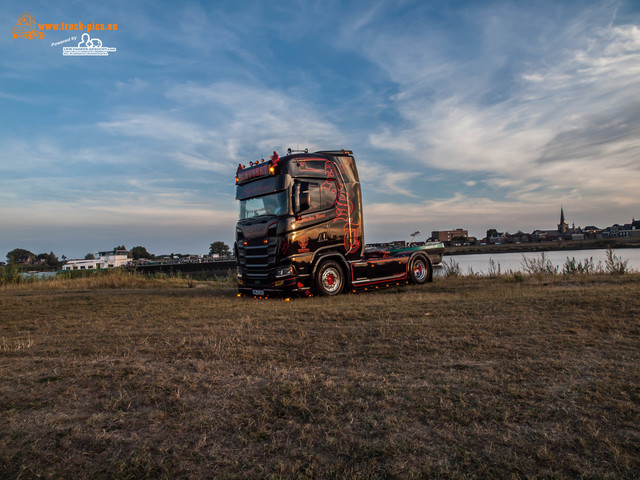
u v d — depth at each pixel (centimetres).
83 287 1670
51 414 311
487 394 326
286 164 1041
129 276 1930
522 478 215
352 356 446
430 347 470
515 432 264
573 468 223
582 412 289
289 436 268
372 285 1166
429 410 299
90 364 441
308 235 1048
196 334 583
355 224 1148
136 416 304
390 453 243
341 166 1141
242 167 1180
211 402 326
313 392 340
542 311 653
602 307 657
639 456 232
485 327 559
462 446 249
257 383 367
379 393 335
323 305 841
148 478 225
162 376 392
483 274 1555
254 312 776
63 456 249
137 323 700
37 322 735
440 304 769
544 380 353
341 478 220
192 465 236
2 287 1720
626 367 380
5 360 466
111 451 254
